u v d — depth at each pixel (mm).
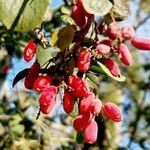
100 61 257
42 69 256
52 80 250
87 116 245
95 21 247
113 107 255
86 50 242
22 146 624
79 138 288
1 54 615
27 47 253
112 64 255
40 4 232
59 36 245
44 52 262
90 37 250
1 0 233
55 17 477
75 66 252
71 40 244
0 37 521
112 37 246
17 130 621
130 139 852
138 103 937
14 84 276
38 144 610
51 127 616
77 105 265
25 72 274
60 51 255
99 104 246
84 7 225
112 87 850
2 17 232
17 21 232
